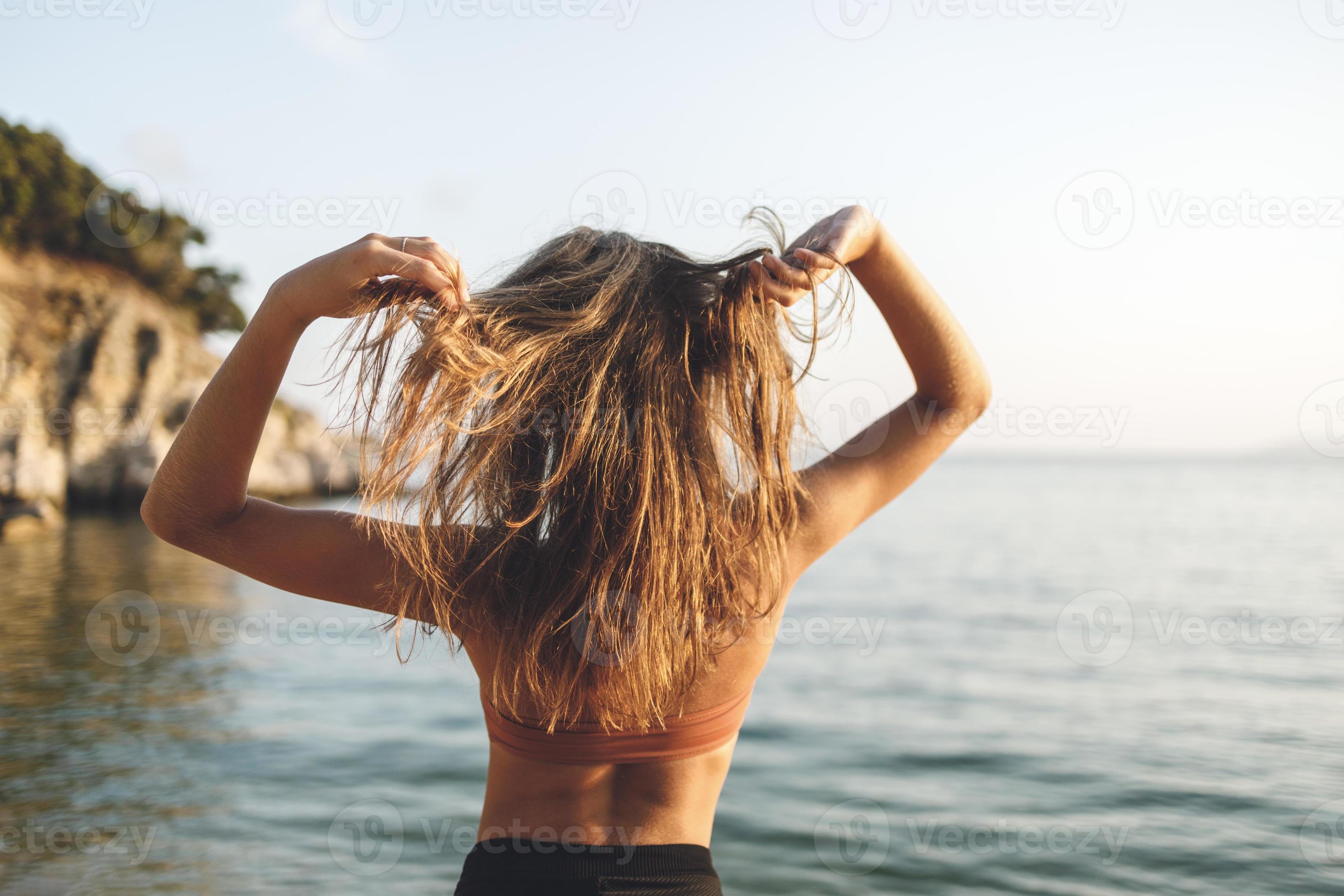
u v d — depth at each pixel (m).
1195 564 21.98
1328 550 24.67
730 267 1.11
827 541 1.14
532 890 1.02
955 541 28.59
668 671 1.01
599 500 0.98
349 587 1.02
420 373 0.94
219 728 6.90
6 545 17.81
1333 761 6.55
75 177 26.50
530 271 1.12
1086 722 8.00
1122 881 4.42
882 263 1.17
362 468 0.98
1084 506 45.47
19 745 6.07
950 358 1.22
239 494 0.96
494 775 1.09
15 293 24.17
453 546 1.01
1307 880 4.36
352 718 7.57
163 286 28.72
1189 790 5.93
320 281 0.91
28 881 3.83
